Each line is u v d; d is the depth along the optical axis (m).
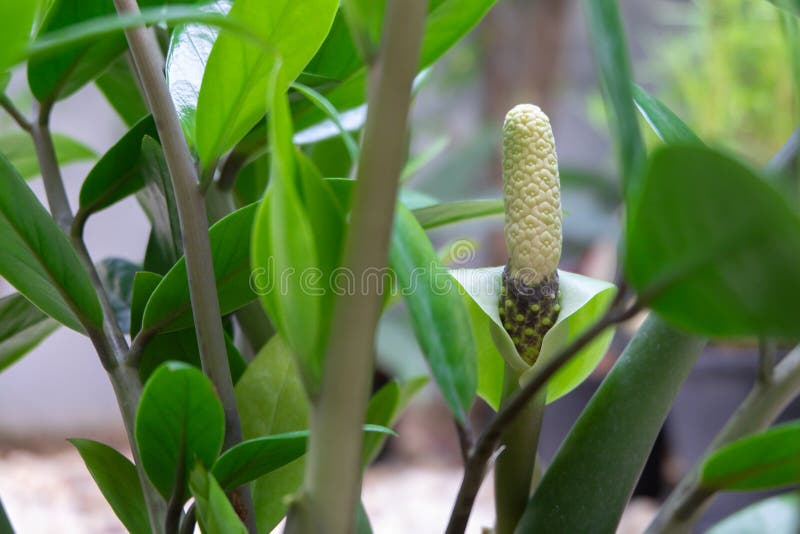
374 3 0.36
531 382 0.37
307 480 0.35
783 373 0.44
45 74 0.48
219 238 0.44
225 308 0.45
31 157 0.61
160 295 0.44
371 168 0.35
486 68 2.21
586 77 2.84
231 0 0.47
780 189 0.31
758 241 0.33
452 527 0.39
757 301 0.33
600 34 0.36
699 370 1.12
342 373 0.35
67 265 0.43
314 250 0.37
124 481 0.45
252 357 0.54
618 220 1.81
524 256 0.44
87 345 2.50
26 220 0.42
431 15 0.45
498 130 1.92
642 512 1.34
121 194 0.48
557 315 0.44
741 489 0.39
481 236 2.01
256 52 0.42
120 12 0.42
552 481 0.43
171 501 0.42
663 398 0.43
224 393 0.43
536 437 0.44
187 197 0.42
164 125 0.42
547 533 0.43
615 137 0.35
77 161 0.63
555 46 2.15
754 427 0.43
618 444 0.43
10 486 1.70
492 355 0.47
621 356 0.44
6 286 0.93
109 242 2.40
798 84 0.42
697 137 0.45
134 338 0.46
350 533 0.35
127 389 0.44
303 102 0.49
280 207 0.35
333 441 0.35
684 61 1.41
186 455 0.41
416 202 0.54
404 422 2.21
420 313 0.39
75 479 1.78
